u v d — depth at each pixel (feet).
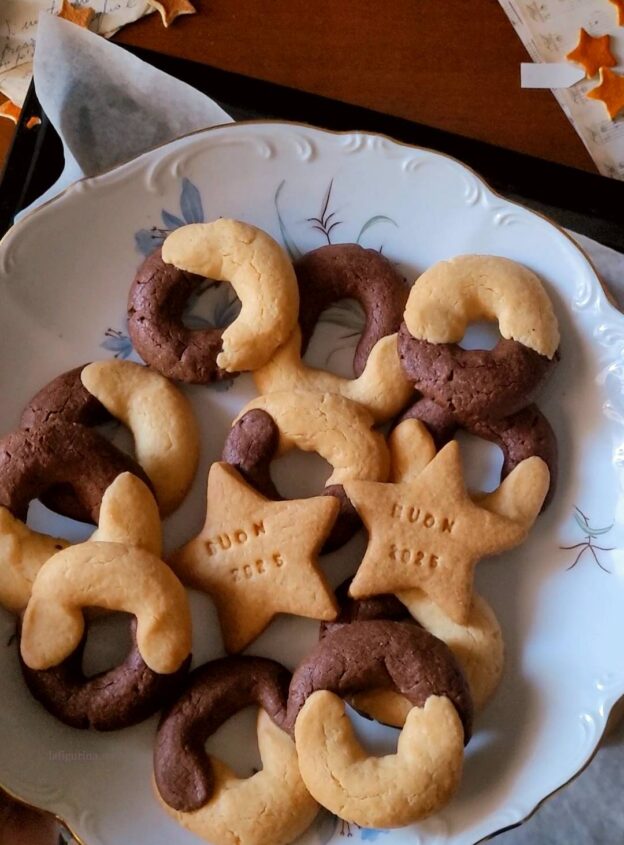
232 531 1.09
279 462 1.16
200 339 1.14
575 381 1.17
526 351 1.11
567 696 1.13
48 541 1.10
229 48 1.31
